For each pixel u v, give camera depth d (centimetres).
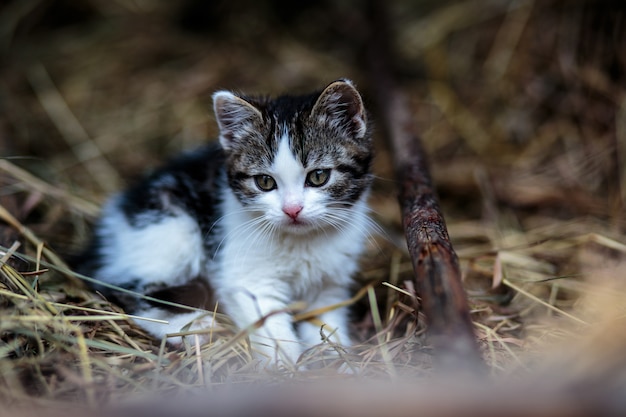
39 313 61
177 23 95
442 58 89
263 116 66
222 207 68
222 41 93
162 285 68
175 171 70
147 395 58
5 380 58
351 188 67
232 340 61
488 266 70
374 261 73
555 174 80
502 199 78
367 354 62
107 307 65
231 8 95
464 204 80
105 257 69
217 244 68
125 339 63
